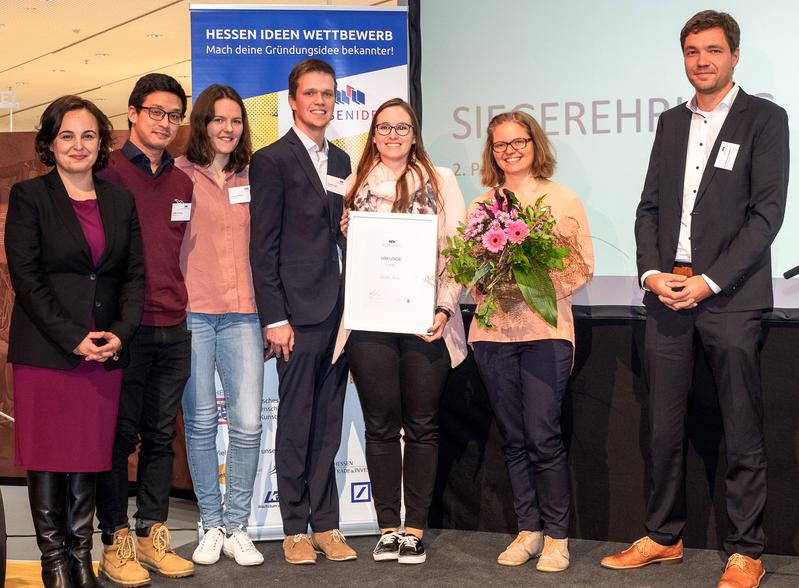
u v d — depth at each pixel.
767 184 2.92
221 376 3.39
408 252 3.15
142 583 3.06
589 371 3.59
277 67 3.61
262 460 3.68
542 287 2.96
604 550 3.46
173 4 7.77
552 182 3.26
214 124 3.22
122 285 2.98
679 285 2.97
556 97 3.62
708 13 2.98
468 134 3.72
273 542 3.67
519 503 3.34
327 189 3.31
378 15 3.65
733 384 2.99
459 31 3.70
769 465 3.34
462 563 3.29
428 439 3.29
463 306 3.75
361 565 3.28
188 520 4.18
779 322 3.31
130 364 3.08
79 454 2.83
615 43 3.54
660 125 3.21
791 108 3.34
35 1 7.65
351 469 3.71
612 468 3.57
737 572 2.93
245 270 3.33
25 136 4.66
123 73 10.96
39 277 2.79
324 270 3.27
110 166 3.13
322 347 3.29
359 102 3.65
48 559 2.85
